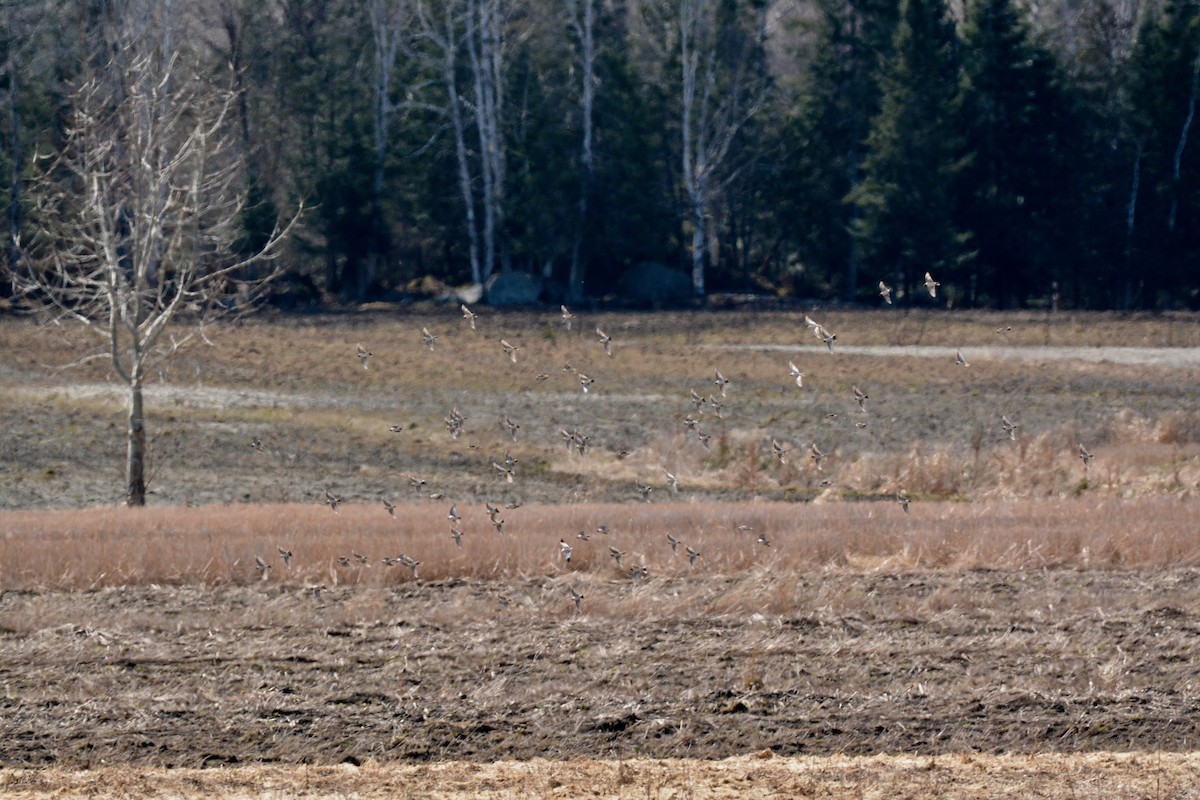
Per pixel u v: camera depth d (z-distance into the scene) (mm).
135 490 110375
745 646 62219
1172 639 63188
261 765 47781
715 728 51375
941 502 112562
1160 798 42375
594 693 55344
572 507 102375
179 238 112562
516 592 74625
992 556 82750
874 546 84938
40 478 127875
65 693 55875
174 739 50562
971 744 49688
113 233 112562
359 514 97875
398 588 75938
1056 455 127375
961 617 67812
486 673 58500
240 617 68062
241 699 54938
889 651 61375
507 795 43344
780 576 75375
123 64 137000
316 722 52312
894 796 42875
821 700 54594
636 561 79375
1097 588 75250
